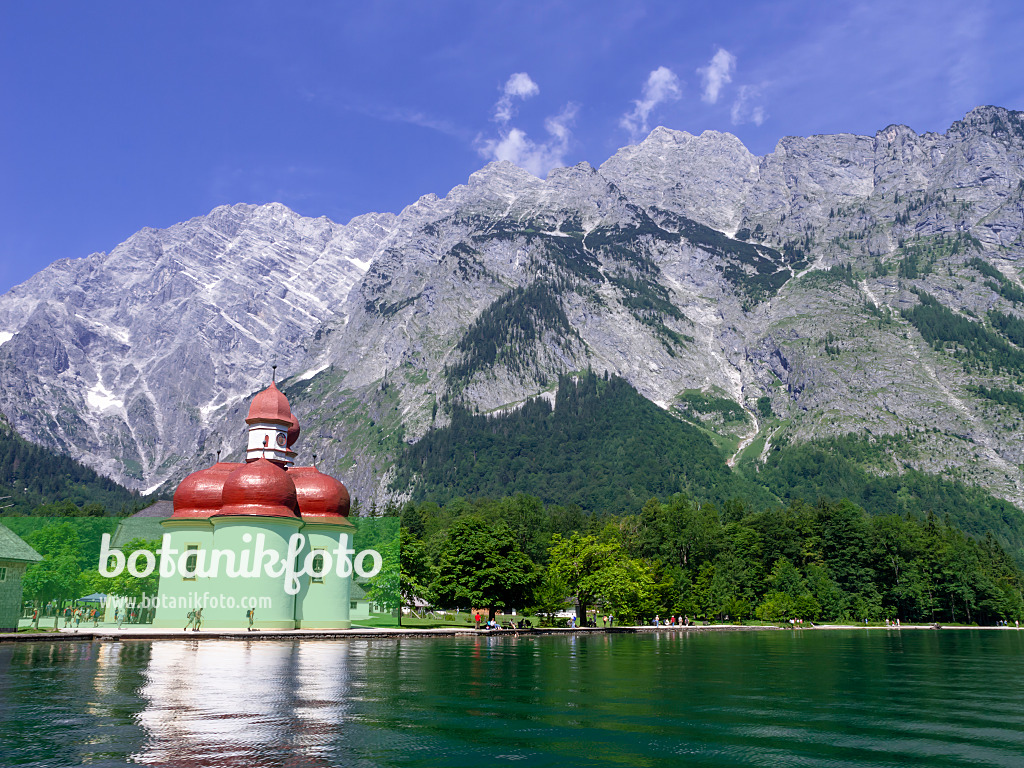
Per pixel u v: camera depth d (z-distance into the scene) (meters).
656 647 75.75
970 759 25.20
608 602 121.81
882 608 170.75
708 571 162.75
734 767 23.97
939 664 64.00
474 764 23.83
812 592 166.25
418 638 83.75
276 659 52.56
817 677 50.00
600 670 50.47
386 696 36.41
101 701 33.16
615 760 24.62
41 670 43.72
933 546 188.12
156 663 47.97
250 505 79.25
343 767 23.12
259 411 89.25
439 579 107.50
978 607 176.88
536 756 24.98
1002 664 64.62
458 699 36.03
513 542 110.81
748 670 53.66
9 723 28.39
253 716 30.34
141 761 23.27
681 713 33.34
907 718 33.28
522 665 52.53
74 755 23.88
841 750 26.42
